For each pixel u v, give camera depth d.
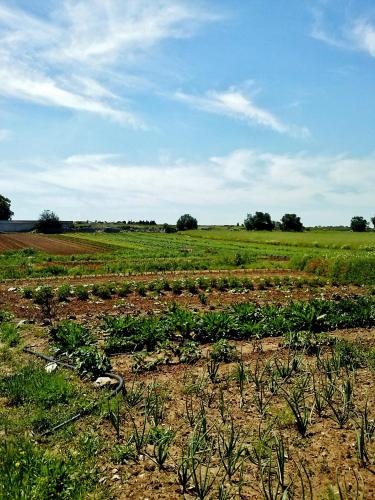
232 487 5.75
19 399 8.41
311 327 13.80
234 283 24.97
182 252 56.25
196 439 6.34
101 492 5.64
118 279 28.59
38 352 11.59
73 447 6.71
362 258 30.23
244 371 9.88
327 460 6.30
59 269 32.94
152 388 8.38
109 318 13.99
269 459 5.87
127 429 7.33
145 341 12.05
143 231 155.88
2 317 15.91
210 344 12.48
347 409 7.46
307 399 8.38
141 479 5.95
